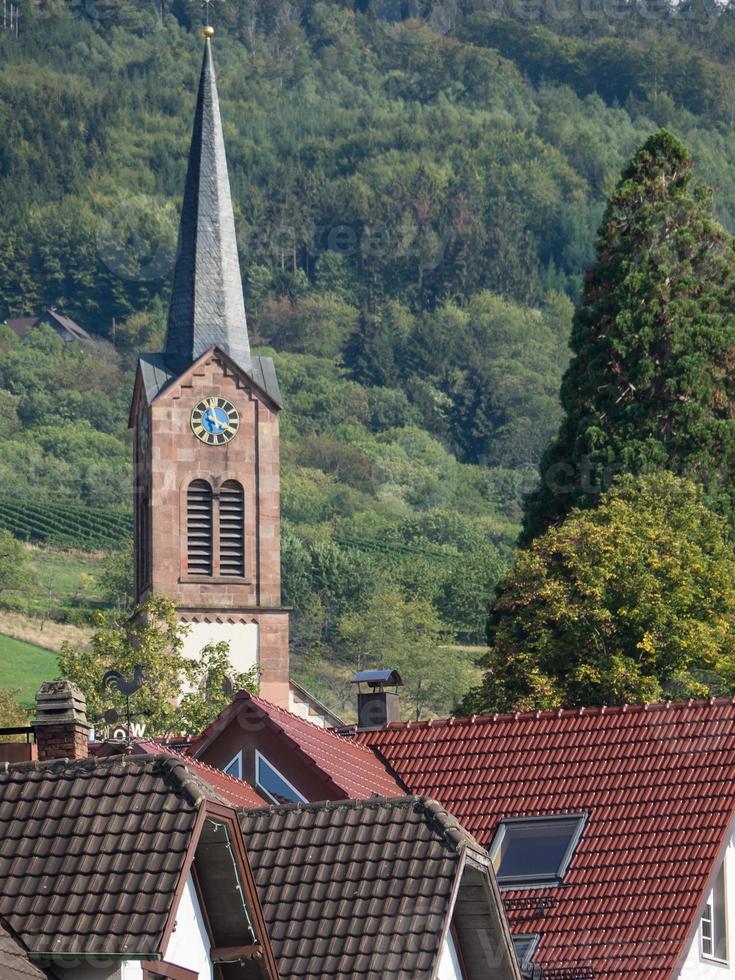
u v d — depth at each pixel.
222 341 158.12
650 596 101.31
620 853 56.28
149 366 155.62
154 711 118.88
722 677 100.44
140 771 39.34
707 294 126.12
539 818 58.34
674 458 120.62
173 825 38.16
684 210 128.00
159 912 36.97
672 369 123.12
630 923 54.16
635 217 127.88
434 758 62.19
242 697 59.69
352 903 40.50
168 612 127.38
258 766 59.19
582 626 101.62
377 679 70.19
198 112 164.50
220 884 39.84
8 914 37.41
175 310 159.38
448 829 41.22
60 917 37.19
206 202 162.62
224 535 151.88
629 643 101.62
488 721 62.75
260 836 42.09
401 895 40.41
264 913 40.78
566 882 55.84
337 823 41.97
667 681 101.06
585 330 126.00
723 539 114.69
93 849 38.09
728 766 57.78
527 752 61.09
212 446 152.88
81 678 119.25
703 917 55.28
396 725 63.91
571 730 61.19
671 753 58.88
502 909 42.66
